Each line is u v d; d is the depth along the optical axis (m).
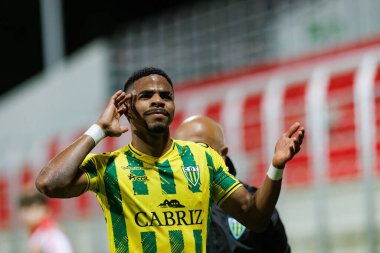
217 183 9.48
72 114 35.62
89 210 27.39
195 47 37.88
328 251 22.45
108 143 26.03
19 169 30.20
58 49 38.69
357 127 21.94
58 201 28.73
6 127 38.00
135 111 9.20
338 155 23.25
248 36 35.09
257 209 9.31
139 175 9.12
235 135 24.64
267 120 23.75
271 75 26.39
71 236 28.02
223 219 11.26
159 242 8.95
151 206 9.03
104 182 9.12
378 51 23.06
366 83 21.59
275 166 9.19
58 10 38.94
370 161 21.12
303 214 23.28
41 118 37.34
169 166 9.20
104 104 34.09
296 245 23.45
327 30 30.97
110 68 37.78
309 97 22.84
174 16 44.47
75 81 37.38
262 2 34.81
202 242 9.16
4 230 30.36
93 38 45.09
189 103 26.42
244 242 11.06
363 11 29.69
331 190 22.69
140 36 39.56
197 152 9.47
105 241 26.53
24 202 17.72
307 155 23.88
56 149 29.53
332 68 23.27
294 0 33.09
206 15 37.69
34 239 17.61
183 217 9.09
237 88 25.97
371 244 21.06
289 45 32.81
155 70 9.36
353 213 22.02
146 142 9.22
